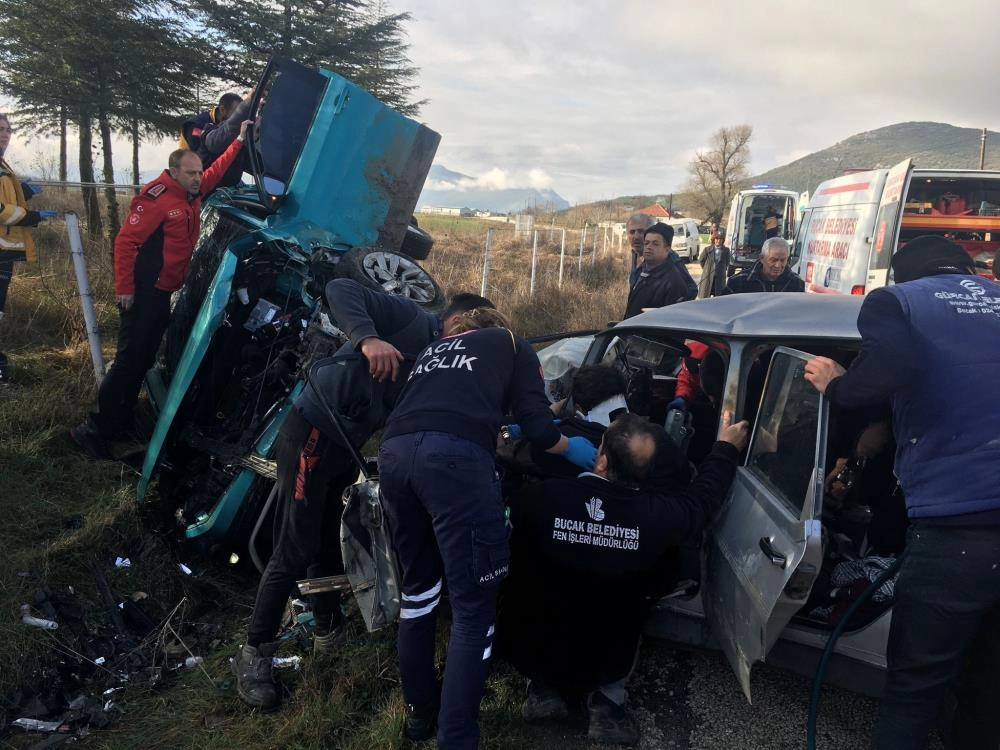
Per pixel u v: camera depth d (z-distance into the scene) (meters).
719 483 2.59
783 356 2.64
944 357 2.02
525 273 13.05
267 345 3.70
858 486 2.80
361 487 2.60
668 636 2.80
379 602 2.59
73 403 4.40
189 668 2.85
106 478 3.84
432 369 2.37
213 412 3.74
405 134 4.38
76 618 2.96
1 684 2.55
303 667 2.80
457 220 34.50
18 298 5.83
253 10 13.20
